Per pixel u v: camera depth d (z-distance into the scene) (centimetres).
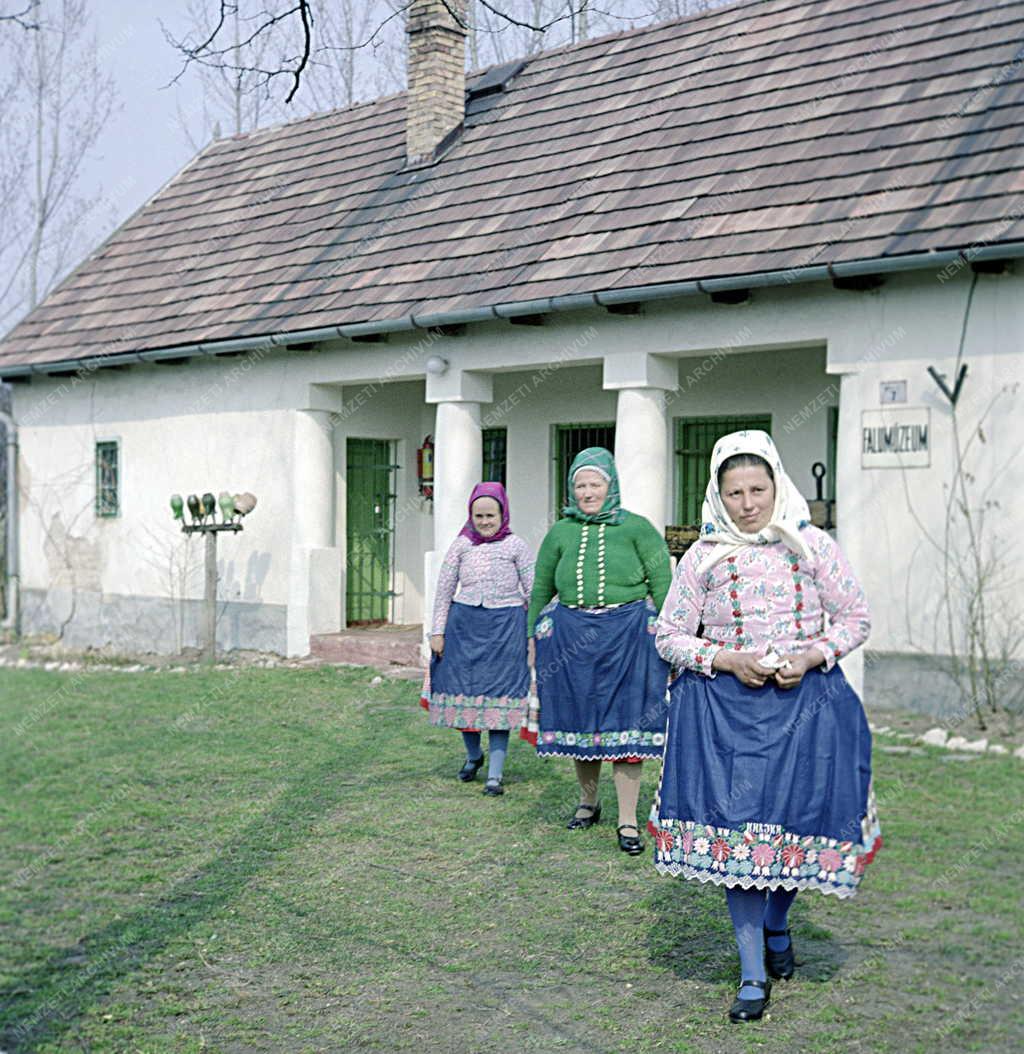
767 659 427
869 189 974
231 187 1739
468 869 609
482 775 809
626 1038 422
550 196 1247
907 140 1002
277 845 652
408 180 1458
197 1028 436
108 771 825
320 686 1172
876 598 938
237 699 1105
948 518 904
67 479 1658
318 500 1384
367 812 715
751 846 421
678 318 1053
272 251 1502
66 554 1662
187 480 1502
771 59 1229
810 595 436
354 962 494
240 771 824
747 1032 423
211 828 685
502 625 755
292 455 1384
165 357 1438
